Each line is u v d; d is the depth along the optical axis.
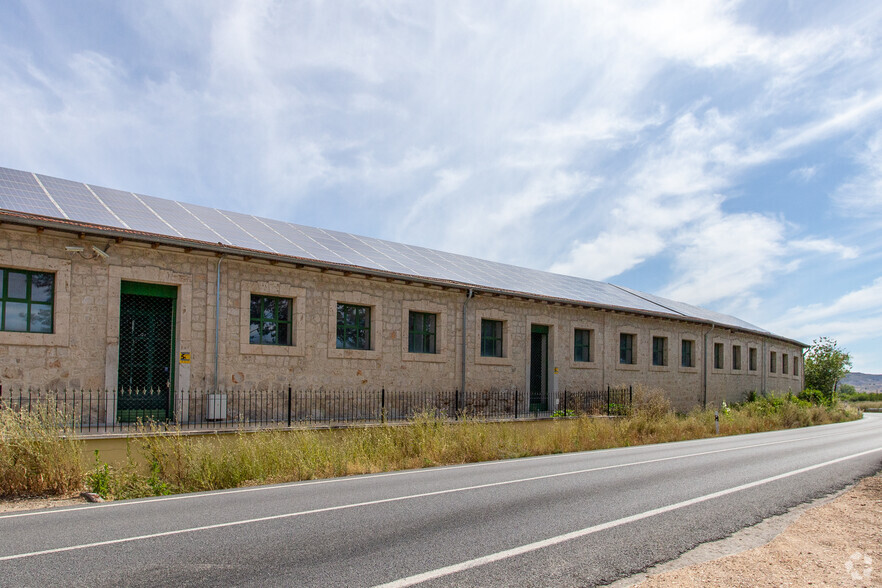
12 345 11.98
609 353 25.33
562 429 17.11
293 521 6.48
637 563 5.12
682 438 19.14
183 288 14.17
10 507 8.04
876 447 15.41
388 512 6.96
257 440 11.27
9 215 11.41
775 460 12.34
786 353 42.81
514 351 21.59
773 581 4.70
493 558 5.16
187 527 6.23
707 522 6.60
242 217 18.34
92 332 12.89
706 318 32.44
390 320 18.09
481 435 14.05
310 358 16.23
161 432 10.75
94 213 13.50
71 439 9.60
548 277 27.47
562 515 6.82
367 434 13.30
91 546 5.48
